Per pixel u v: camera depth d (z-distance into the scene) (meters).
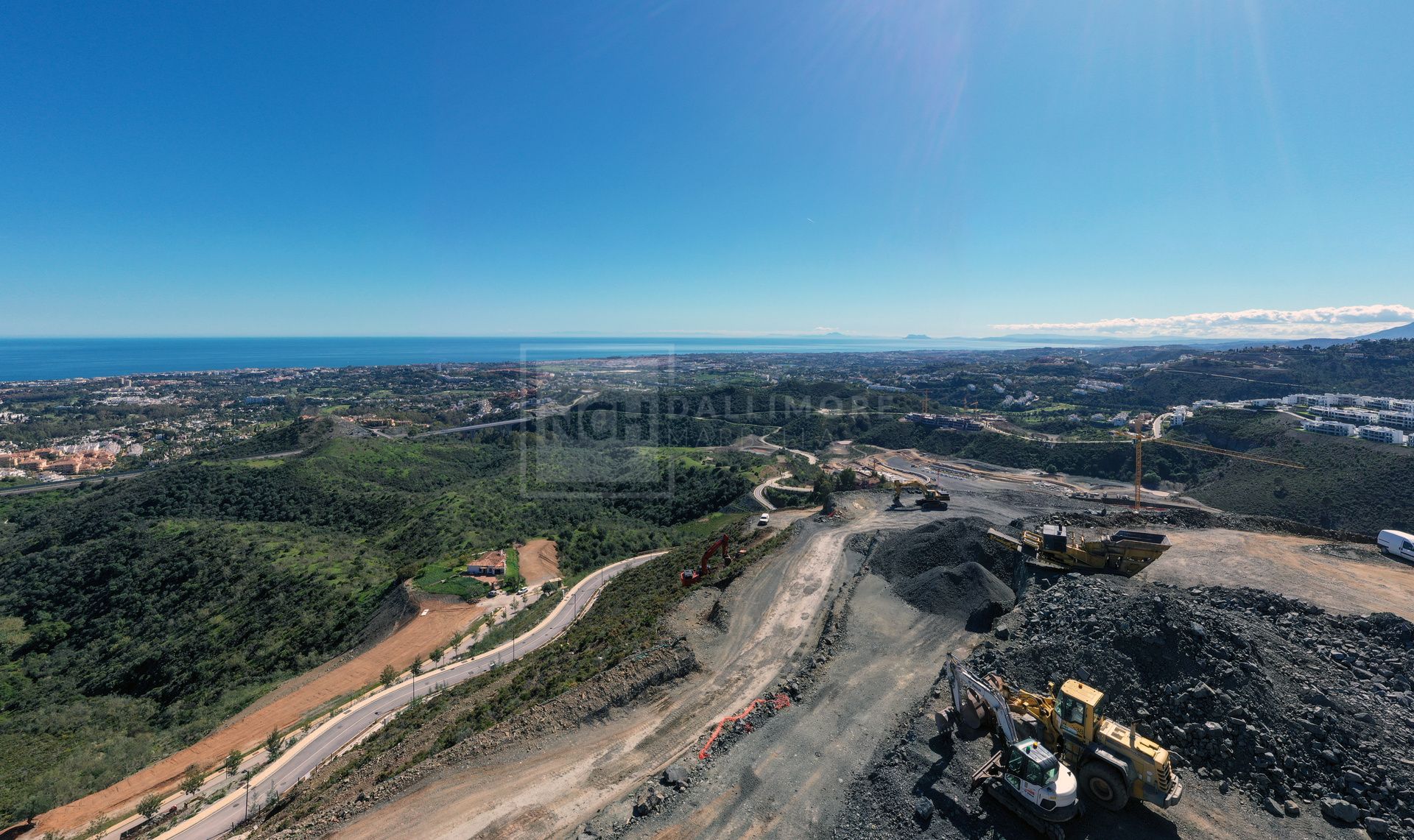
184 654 56.16
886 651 23.42
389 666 49.50
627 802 16.08
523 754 18.66
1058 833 12.89
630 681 22.12
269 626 59.47
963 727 16.77
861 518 45.88
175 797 33.97
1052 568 27.58
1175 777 13.59
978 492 55.19
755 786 15.98
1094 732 13.95
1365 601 23.16
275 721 42.47
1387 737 14.44
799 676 22.33
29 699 53.62
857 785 15.55
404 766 20.75
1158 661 17.02
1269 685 15.87
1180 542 31.19
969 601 27.02
